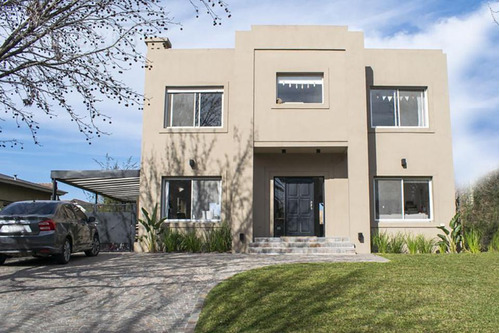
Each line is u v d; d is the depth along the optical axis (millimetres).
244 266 11055
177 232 15547
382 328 6062
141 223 15711
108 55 9289
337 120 15484
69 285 9102
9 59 9328
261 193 16406
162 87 16500
